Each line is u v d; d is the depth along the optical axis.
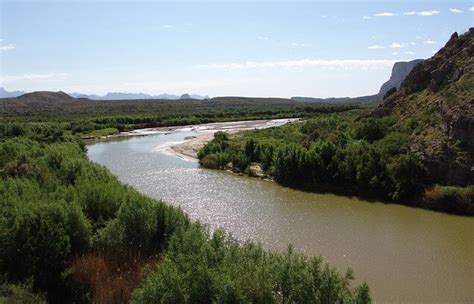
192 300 14.91
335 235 30.34
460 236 30.02
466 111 39.47
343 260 25.86
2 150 45.69
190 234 19.66
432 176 39.44
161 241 22.44
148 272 18.45
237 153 58.22
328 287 15.32
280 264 16.33
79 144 71.25
